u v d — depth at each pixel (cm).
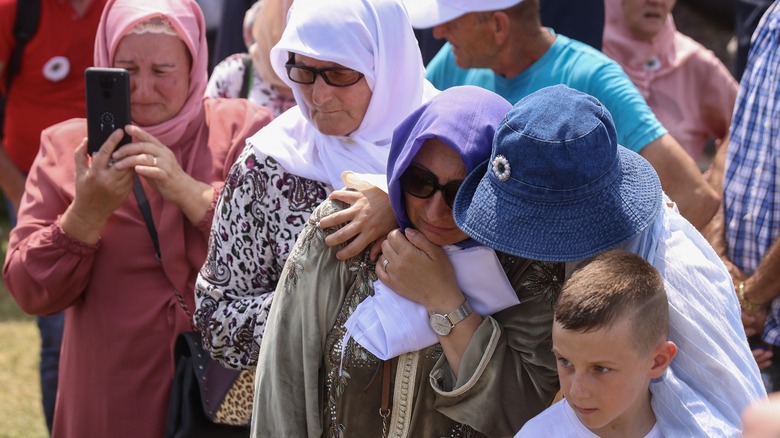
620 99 331
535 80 345
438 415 231
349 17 257
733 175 321
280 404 235
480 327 221
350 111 262
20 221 324
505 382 224
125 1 318
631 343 188
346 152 265
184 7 322
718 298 207
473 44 344
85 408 315
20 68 441
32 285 311
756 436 119
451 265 225
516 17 338
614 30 445
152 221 312
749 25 450
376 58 261
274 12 381
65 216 307
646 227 203
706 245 216
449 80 391
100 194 299
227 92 396
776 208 308
